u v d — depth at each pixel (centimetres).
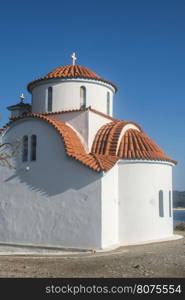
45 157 1867
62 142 1823
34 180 1884
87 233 1716
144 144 2061
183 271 1208
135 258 1445
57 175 1822
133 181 1942
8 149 1973
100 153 1931
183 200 15438
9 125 1980
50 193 1830
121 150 1977
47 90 2198
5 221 1939
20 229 1886
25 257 1625
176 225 3033
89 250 1669
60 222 1783
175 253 1551
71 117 2019
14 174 1950
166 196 2064
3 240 1925
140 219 1927
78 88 2164
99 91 2219
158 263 1334
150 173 1984
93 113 2019
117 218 1906
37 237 1831
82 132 1977
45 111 2184
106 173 1756
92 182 1736
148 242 1912
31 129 1922
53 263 1420
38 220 1842
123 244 1870
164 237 2017
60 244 1767
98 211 1708
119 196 1928
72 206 1766
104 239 1723
